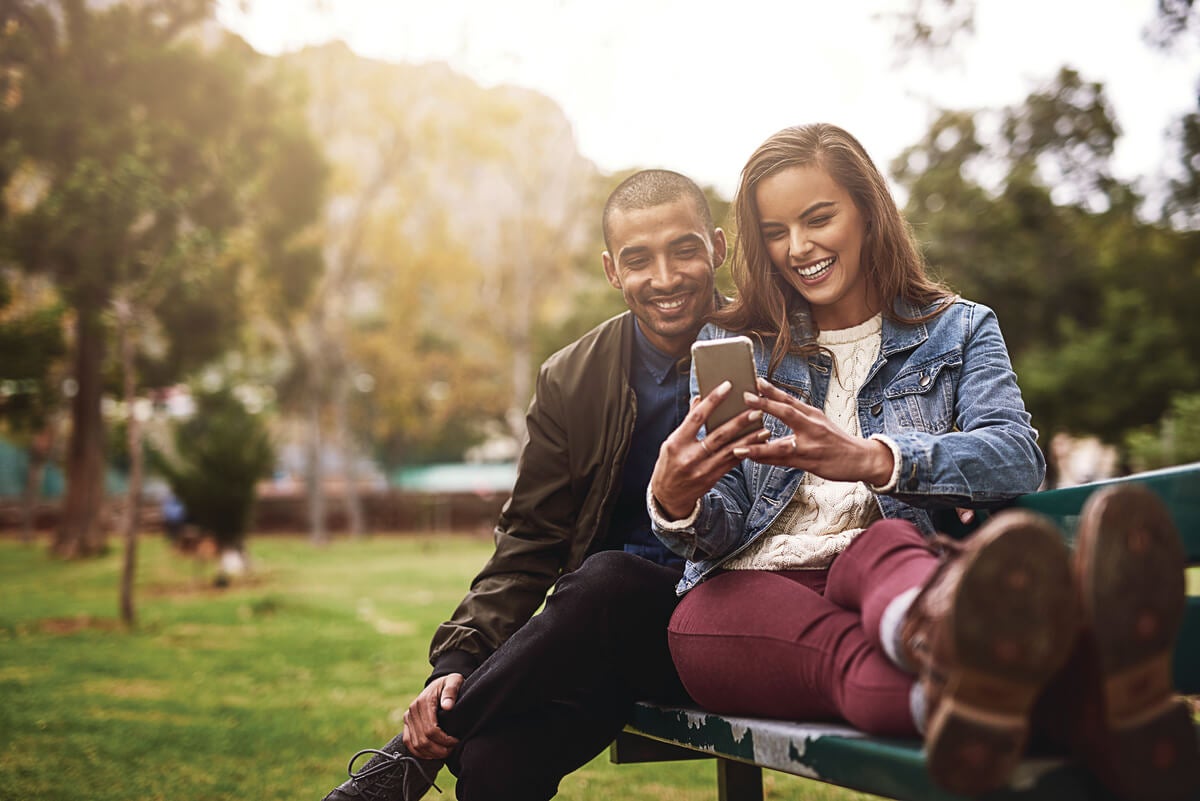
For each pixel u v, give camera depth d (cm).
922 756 123
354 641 762
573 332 3238
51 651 712
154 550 2292
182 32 1748
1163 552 112
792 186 188
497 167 3553
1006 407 177
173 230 1029
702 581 182
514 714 190
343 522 3797
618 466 233
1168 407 2378
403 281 3575
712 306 245
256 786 329
